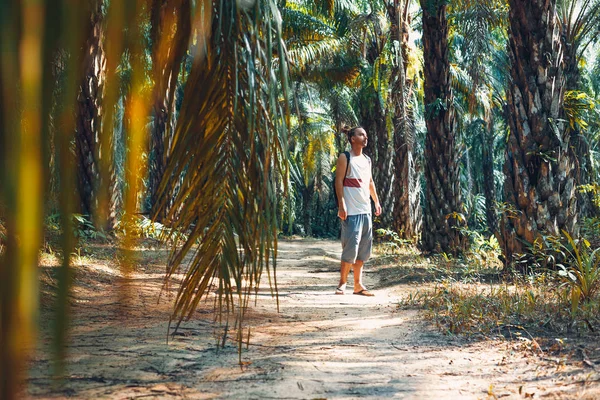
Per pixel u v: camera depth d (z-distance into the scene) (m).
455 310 4.71
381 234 15.02
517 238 7.30
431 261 9.66
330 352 3.53
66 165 0.67
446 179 10.51
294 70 18.20
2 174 0.64
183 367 3.02
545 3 7.32
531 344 3.56
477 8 9.64
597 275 4.93
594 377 2.72
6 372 0.62
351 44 18.20
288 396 2.59
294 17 17.56
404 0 14.07
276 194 2.35
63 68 0.67
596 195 10.79
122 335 3.67
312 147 25.48
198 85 2.34
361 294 6.50
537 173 7.21
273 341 3.81
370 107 17.70
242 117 2.34
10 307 0.63
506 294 5.16
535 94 7.29
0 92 0.62
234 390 2.66
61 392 2.43
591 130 14.26
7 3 0.61
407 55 14.01
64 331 0.63
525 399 2.51
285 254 12.60
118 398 2.43
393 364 3.25
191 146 2.37
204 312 4.76
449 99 10.57
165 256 8.62
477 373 3.03
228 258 2.46
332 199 33.81
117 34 0.75
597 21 13.03
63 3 0.65
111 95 0.75
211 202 2.41
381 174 17.55
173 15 1.92
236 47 2.26
